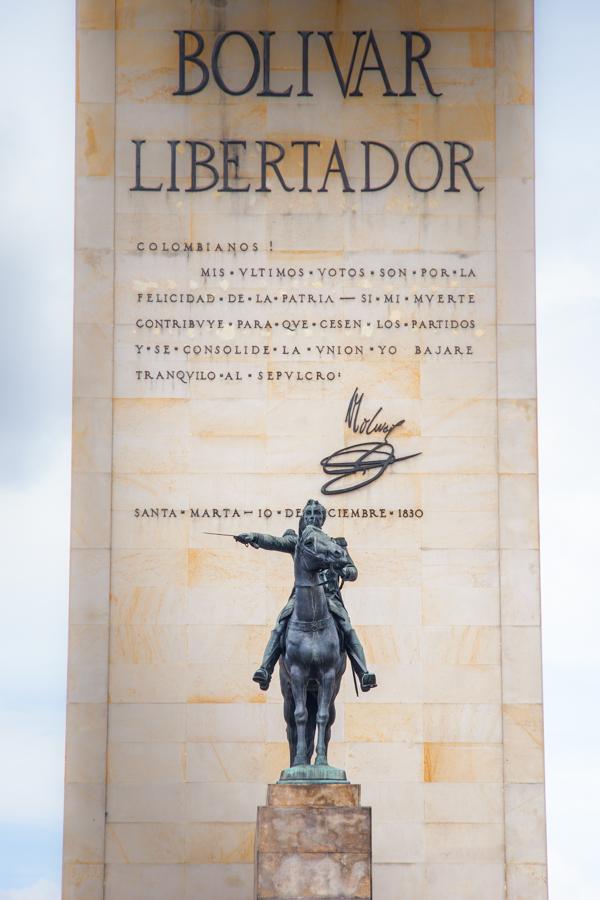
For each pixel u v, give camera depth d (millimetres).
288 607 48906
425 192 57125
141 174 57062
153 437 56219
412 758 55000
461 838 54656
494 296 56812
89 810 54750
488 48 57500
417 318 56750
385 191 57125
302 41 57531
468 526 55969
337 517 56000
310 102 57344
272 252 56938
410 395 56469
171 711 55188
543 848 54656
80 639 55406
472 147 57250
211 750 55062
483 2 57625
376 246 56969
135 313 56625
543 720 55188
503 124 57281
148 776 54906
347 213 57062
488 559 55844
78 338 56406
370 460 56188
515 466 56156
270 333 56688
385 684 55281
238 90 57344
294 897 46469
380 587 55719
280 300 56781
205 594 55656
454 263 56906
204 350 56562
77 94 57188
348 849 46688
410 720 55156
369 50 57531
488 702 55281
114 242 56812
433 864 54531
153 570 55719
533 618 55594
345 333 56688
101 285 56625
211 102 57312
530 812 54812
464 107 57375
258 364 56531
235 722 55188
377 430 56344
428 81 57406
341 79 57406
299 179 57156
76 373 56281
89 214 56844
